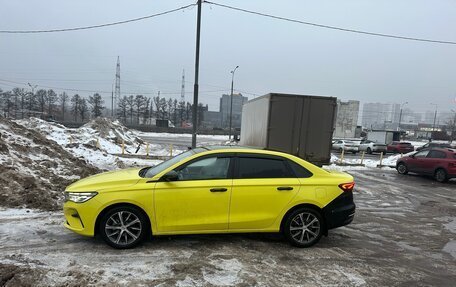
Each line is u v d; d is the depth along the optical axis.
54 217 6.86
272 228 5.89
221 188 5.65
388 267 5.48
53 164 11.59
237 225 5.75
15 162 10.11
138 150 26.73
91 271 4.67
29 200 7.59
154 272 4.76
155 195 5.50
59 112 94.50
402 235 7.35
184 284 4.48
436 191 13.97
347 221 6.14
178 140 50.81
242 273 4.88
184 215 5.59
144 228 5.57
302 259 5.53
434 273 5.36
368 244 6.55
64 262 4.91
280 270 5.07
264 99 12.71
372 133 52.25
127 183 5.54
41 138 15.12
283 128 12.22
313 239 6.05
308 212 5.98
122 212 5.48
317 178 6.09
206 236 6.25
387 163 24.64
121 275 4.61
